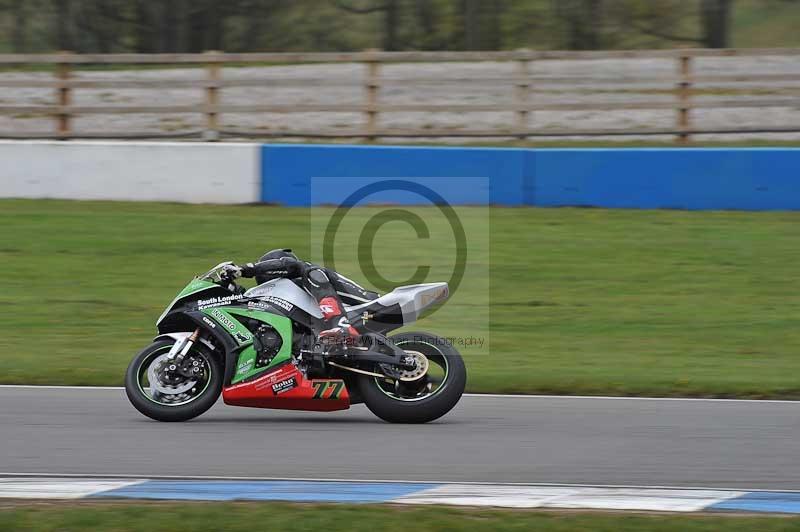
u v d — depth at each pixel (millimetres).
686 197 59750
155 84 71375
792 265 50719
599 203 60062
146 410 27328
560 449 25250
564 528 18656
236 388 27047
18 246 53562
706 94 89188
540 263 51094
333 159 60375
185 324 27969
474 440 26062
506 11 140625
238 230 56156
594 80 70188
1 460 23844
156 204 61500
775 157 59094
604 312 44281
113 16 138125
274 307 27500
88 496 20859
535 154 59719
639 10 139875
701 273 49625
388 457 24344
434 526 18734
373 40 148625
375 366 27062
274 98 89688
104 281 48500
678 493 21453
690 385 32969
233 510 19641
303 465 23578
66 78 72250
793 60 104125
